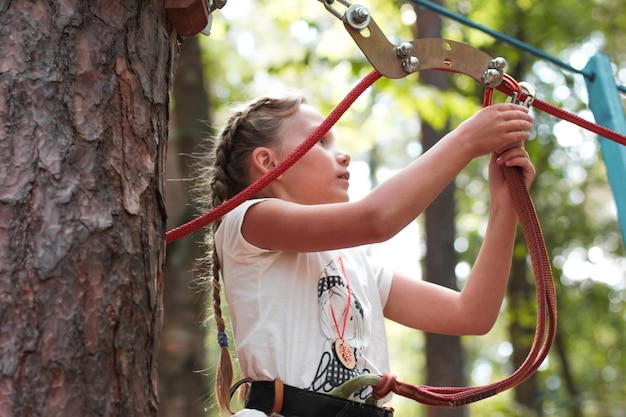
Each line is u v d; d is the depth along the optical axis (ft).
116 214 6.33
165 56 7.16
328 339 8.47
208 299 16.60
